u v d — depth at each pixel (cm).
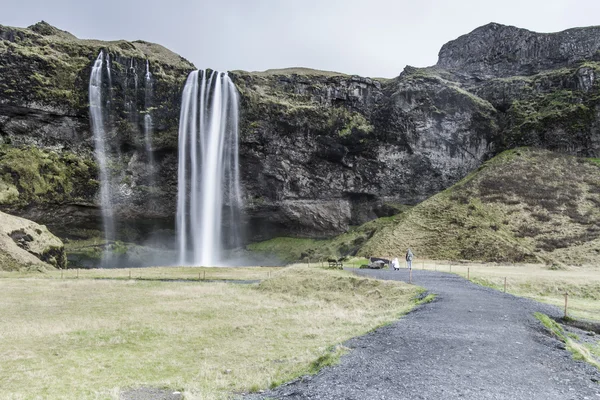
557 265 4666
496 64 10112
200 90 7556
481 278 3431
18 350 1759
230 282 4228
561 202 6475
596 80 8000
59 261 5788
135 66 7200
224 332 2109
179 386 1313
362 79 8650
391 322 1844
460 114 8338
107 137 7081
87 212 7112
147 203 7444
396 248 5969
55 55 7012
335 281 3409
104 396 1215
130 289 3672
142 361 1622
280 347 1798
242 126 7462
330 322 2280
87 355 1700
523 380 1113
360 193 8212
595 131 7575
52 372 1478
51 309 2731
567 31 9894
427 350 1372
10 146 6644
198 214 7500
